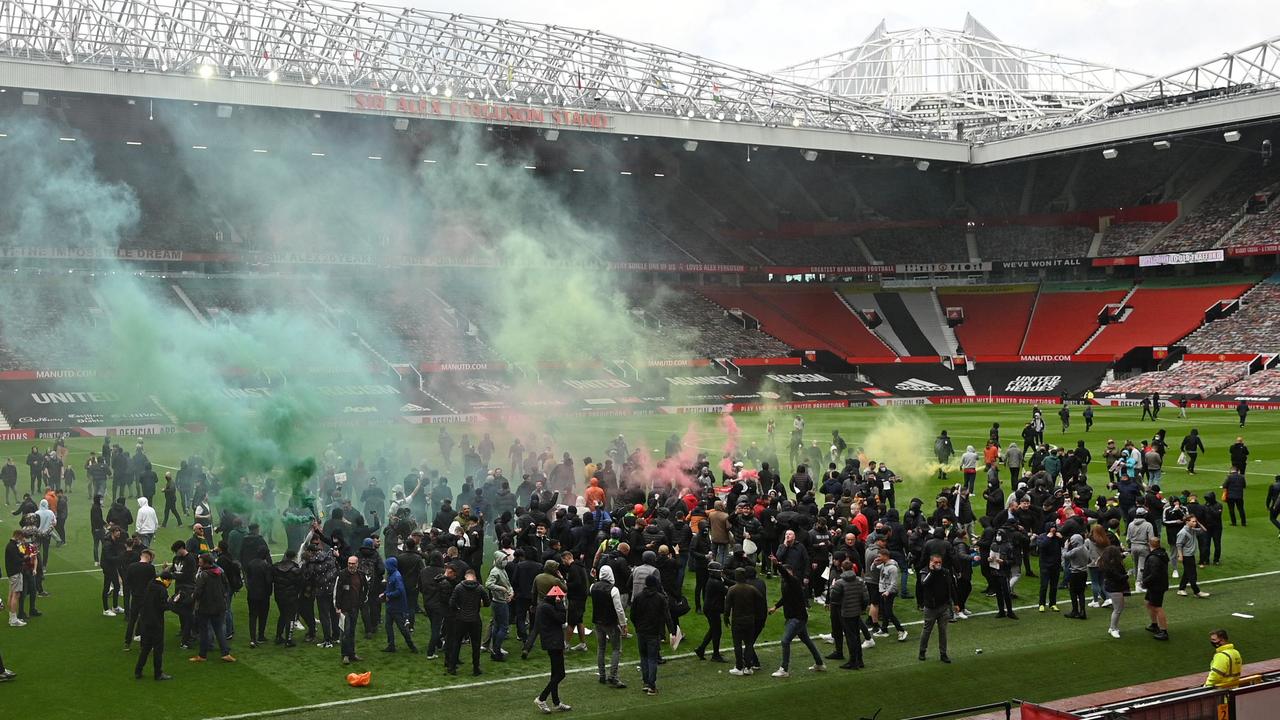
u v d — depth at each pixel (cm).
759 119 10456
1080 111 11050
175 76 7894
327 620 2361
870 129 11025
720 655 2288
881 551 2422
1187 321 10256
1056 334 10850
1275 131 10325
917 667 2202
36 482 4744
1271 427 6875
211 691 2077
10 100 8244
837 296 12088
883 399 9981
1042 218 12025
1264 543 3409
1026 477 3416
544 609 1977
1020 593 2866
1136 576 2880
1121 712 1510
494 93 9181
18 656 2281
